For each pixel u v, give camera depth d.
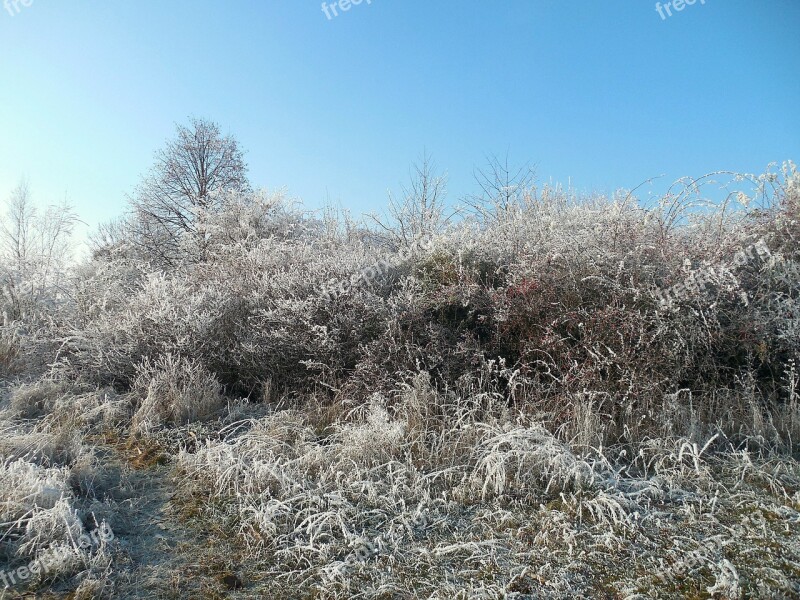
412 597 2.77
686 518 3.39
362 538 3.22
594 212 6.54
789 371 4.77
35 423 5.13
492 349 5.61
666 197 6.04
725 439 4.31
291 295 6.54
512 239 6.67
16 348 7.18
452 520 3.49
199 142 17.97
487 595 2.74
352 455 4.22
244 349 6.21
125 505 3.79
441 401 5.07
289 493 3.77
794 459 4.00
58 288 8.38
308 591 2.86
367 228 10.50
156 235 15.19
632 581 2.82
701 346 5.00
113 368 6.41
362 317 6.07
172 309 6.52
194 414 5.41
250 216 11.16
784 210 5.64
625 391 4.73
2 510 3.28
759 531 3.21
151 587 2.89
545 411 4.75
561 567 2.96
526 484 3.81
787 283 5.07
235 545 3.30
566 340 5.30
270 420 5.03
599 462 3.91
